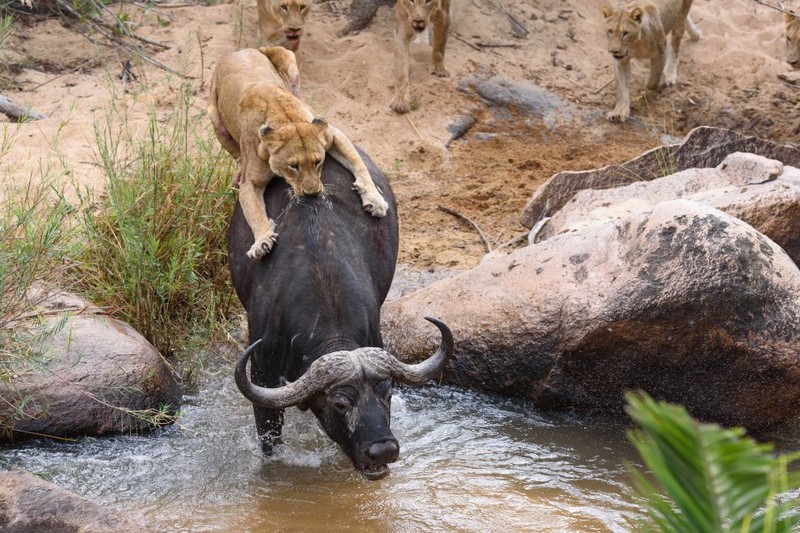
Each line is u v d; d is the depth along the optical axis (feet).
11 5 60.29
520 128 59.52
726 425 34.58
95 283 37.99
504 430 34.76
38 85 54.60
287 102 31.24
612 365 34.55
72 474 30.45
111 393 32.65
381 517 29.01
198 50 58.90
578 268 35.99
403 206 50.98
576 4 70.74
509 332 35.94
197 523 28.30
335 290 28.35
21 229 34.86
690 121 62.44
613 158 56.95
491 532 28.37
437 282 39.32
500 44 65.57
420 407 36.11
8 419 31.37
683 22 63.36
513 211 50.85
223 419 34.37
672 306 33.27
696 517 10.14
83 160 47.44
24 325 32.40
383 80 59.47
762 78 65.87
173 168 40.68
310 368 25.85
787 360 33.01
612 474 32.04
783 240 39.83
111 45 59.00
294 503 29.66
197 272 39.73
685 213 34.60
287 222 29.94
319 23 64.39
